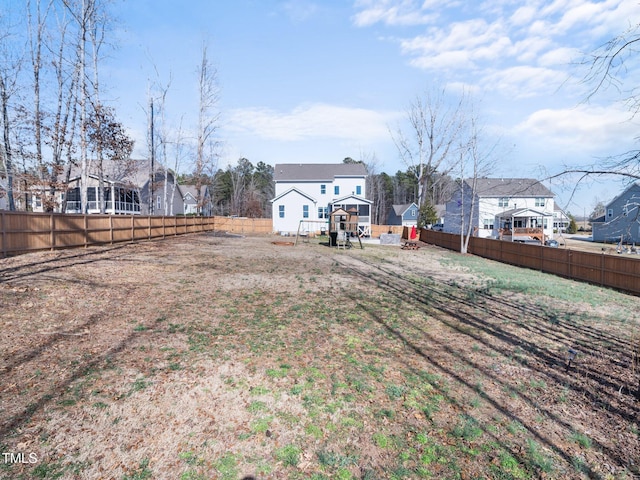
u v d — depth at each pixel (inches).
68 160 715.4
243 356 200.7
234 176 2760.8
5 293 271.6
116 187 1118.4
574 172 178.9
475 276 535.8
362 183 1499.8
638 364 201.6
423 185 1504.7
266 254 663.1
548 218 1515.7
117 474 113.4
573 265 586.2
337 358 205.3
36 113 652.7
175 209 1740.9
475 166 945.5
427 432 140.1
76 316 248.5
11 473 111.0
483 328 272.4
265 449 127.7
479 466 122.1
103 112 733.9
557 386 181.0
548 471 120.0
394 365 199.9
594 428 146.3
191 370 181.0
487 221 1526.8
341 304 323.6
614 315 325.4
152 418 141.8
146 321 249.4
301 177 1465.3
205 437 132.6
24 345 198.5
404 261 695.1
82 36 689.0
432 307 328.8
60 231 493.4
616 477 118.4
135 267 429.7
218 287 363.9
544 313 323.3
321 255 699.4
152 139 1110.4
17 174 624.1
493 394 171.5
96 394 155.5
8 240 411.2
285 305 309.9
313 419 145.9
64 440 127.0
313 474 116.8
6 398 149.0
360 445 131.4
